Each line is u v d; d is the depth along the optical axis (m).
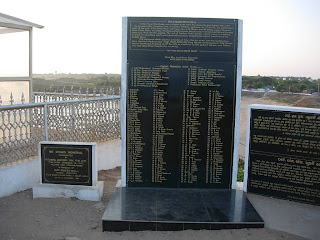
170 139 5.93
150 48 5.75
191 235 4.50
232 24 5.71
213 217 4.75
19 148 6.14
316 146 5.25
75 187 5.81
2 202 5.61
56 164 5.84
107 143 8.33
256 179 5.75
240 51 5.76
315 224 4.74
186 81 5.80
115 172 8.19
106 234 4.57
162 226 4.61
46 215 5.15
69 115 7.13
